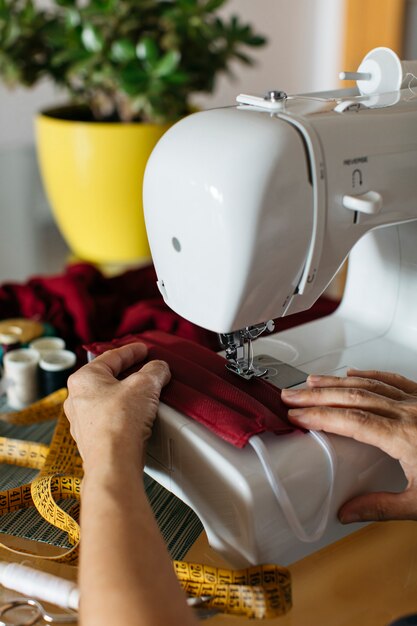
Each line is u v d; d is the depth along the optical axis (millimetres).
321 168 942
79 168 2131
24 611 894
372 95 1085
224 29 2205
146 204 1006
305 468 937
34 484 1099
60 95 3318
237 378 1097
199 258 955
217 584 904
